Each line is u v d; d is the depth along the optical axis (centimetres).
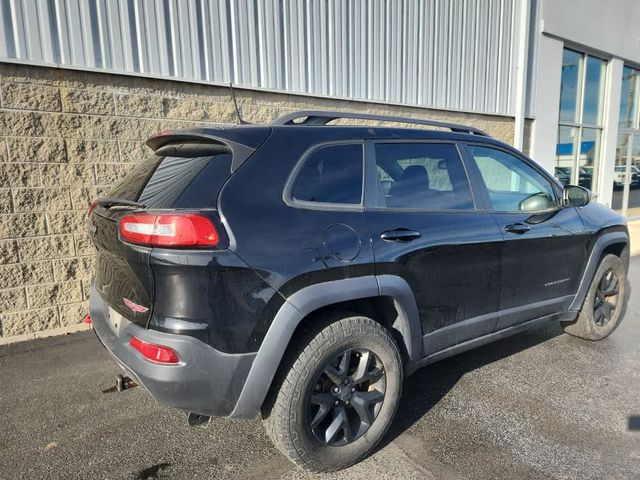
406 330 279
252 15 556
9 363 395
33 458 269
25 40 430
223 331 219
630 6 1104
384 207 277
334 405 252
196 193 225
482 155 346
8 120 425
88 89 461
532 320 369
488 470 254
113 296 254
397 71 704
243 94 558
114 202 257
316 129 271
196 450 277
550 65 947
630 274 697
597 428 294
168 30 502
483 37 819
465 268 305
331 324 247
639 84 1223
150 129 498
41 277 455
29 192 441
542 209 363
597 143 1134
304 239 239
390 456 268
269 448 279
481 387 349
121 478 252
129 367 229
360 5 652
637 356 403
